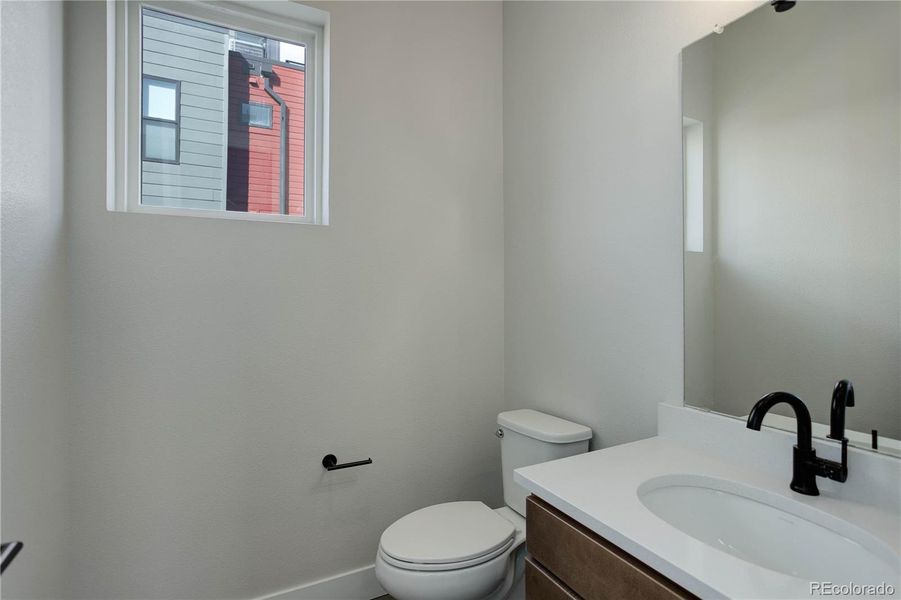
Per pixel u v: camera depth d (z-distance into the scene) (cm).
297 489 173
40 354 119
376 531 188
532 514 107
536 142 195
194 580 156
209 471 158
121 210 157
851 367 97
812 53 104
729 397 121
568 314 176
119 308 146
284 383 171
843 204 98
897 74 90
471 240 210
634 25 148
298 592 171
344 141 181
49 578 127
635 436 148
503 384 217
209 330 158
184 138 171
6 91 96
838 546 84
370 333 187
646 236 144
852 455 93
